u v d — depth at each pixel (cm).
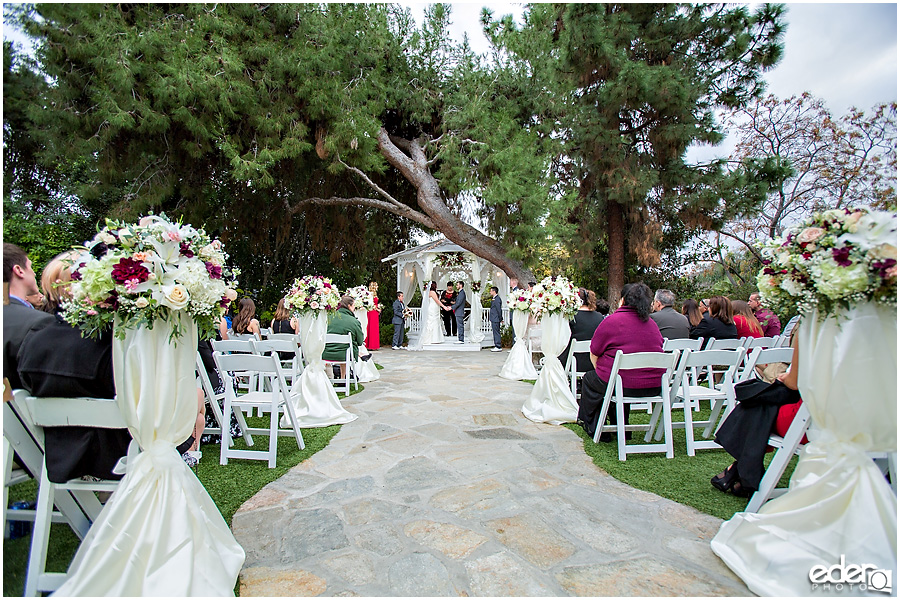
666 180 1216
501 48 1149
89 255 201
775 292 217
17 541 238
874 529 193
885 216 187
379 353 1222
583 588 206
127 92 798
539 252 1181
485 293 1580
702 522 267
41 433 204
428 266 1359
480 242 1236
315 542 248
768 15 1099
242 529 263
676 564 224
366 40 1114
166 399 196
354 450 401
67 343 196
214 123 912
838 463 206
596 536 252
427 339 1331
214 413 406
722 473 317
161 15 884
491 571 219
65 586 172
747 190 1130
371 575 217
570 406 503
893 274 176
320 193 1413
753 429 277
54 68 720
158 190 953
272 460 360
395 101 1224
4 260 223
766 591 197
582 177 1325
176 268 204
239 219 1326
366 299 929
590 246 1311
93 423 196
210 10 897
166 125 839
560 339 512
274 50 944
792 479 225
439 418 512
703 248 1592
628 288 417
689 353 382
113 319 191
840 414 202
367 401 600
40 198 756
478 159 1065
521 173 1025
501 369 855
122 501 186
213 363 431
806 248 202
